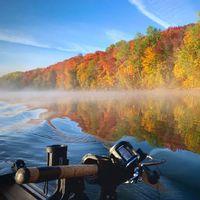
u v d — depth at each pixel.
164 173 4.78
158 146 7.49
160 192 3.95
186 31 58.53
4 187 3.23
